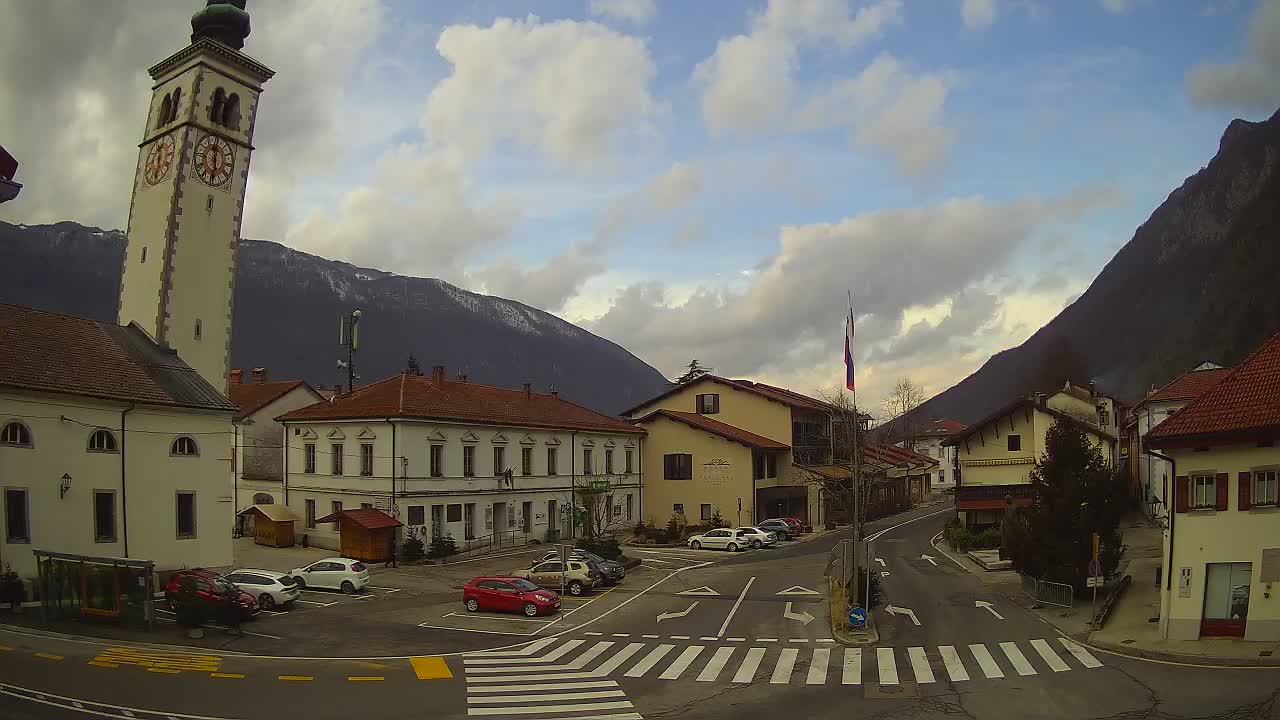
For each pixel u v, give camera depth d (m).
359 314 71.88
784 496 72.88
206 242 50.34
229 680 22.94
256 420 64.50
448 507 52.97
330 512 53.22
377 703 21.17
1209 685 21.22
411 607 35.91
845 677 24.09
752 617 33.84
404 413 49.75
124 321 50.09
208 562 38.22
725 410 76.56
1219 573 25.89
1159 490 54.91
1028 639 28.12
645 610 35.62
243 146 52.94
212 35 52.69
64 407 33.41
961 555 51.75
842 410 62.78
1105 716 19.17
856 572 30.86
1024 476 57.44
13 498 31.47
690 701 21.67
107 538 34.50
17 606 30.14
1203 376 53.50
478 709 20.75
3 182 20.69
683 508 70.88
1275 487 25.06
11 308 37.19
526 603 34.34
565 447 63.56
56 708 19.30
